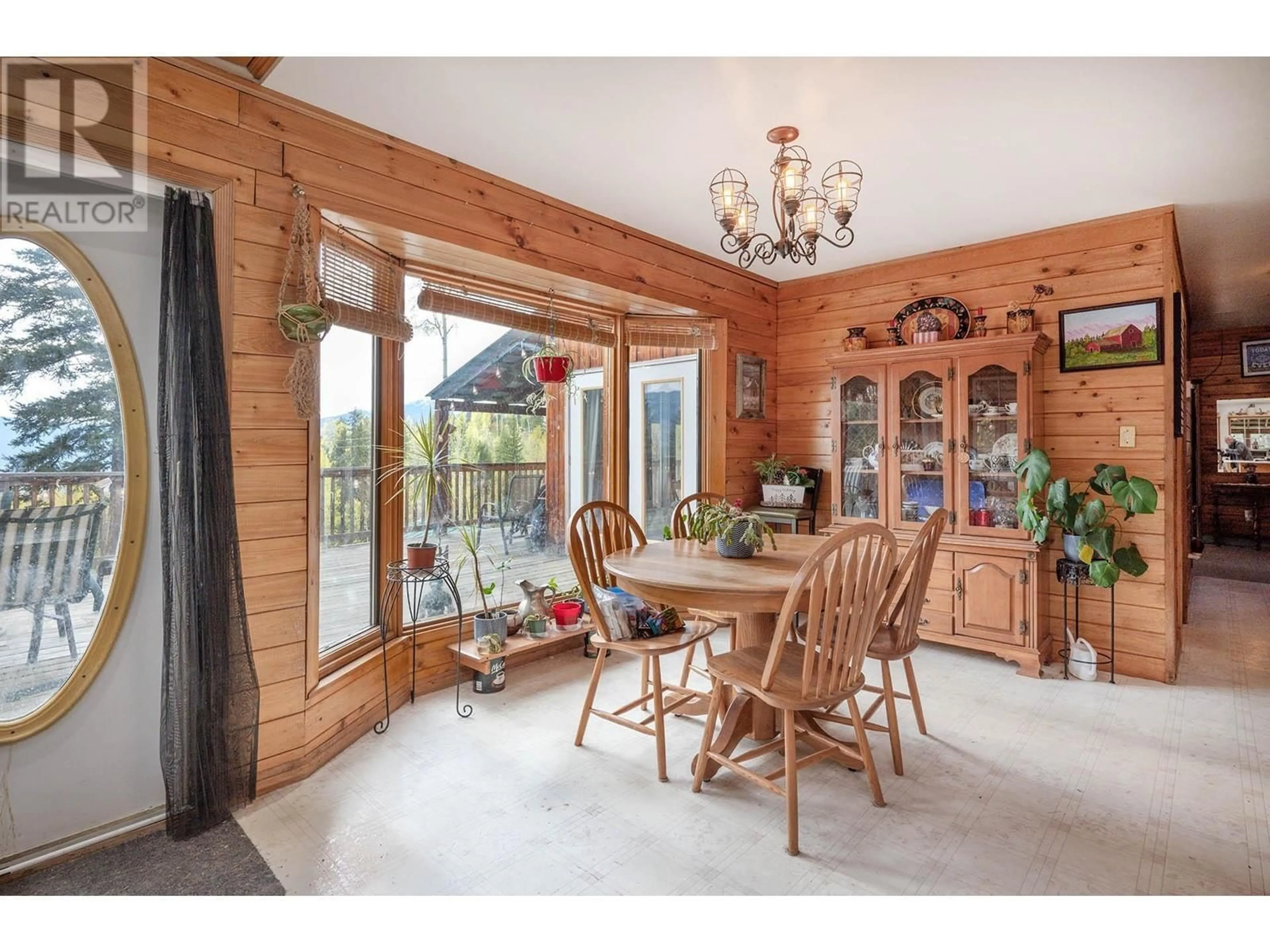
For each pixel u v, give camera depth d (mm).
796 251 2336
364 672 2516
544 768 2238
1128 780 2143
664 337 3904
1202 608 4520
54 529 1758
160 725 1899
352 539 2643
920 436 3574
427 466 2986
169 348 1804
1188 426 5102
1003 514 3309
